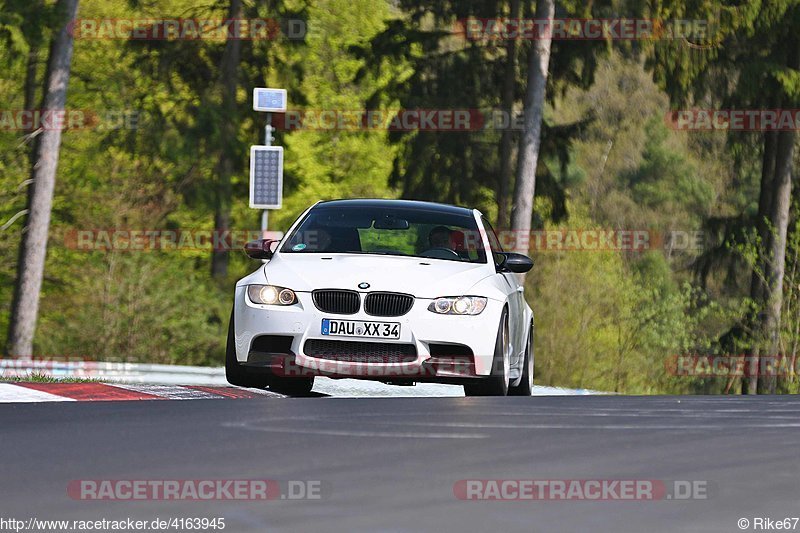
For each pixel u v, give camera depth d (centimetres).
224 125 12794
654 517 1516
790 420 2680
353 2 16188
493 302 3578
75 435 2230
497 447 2122
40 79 13338
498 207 12925
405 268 3588
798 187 12488
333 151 15962
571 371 14112
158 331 11500
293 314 3500
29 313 9888
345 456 1981
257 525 1429
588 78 11906
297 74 13625
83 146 12706
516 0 12362
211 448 2064
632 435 2331
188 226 14012
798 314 11925
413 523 1453
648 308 14062
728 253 12175
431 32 12788
